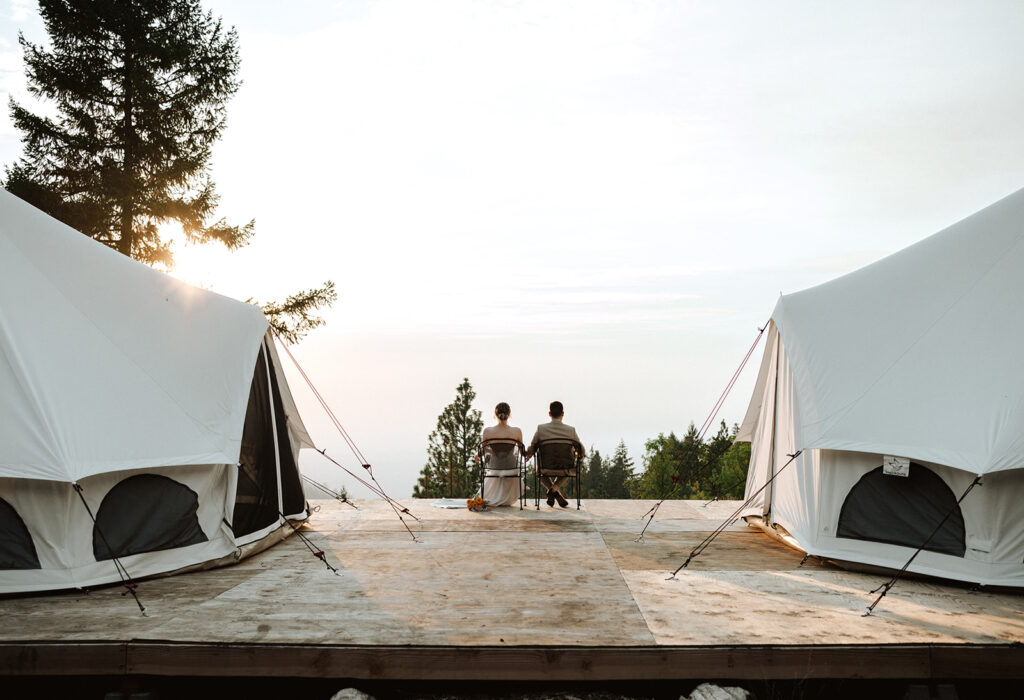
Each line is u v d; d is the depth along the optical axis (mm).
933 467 5703
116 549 5574
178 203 16953
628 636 4316
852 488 6215
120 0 16750
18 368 5328
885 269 6914
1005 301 5918
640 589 5445
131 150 16547
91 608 4906
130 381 5984
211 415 6445
